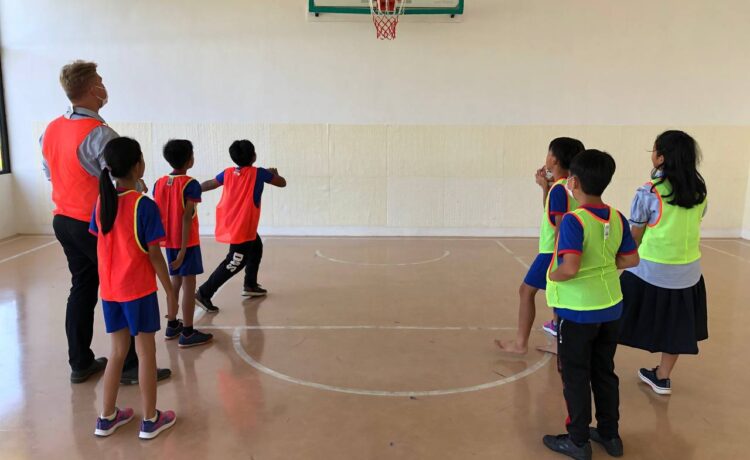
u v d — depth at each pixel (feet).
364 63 21.09
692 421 8.00
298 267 17.06
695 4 20.80
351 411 8.21
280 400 8.53
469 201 22.11
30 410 8.16
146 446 7.23
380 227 22.29
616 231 6.73
